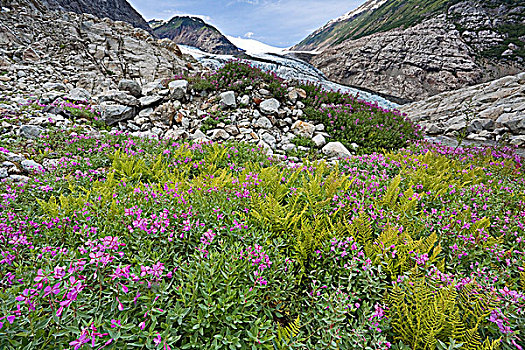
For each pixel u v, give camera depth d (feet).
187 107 34.35
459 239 12.24
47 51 50.01
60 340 7.20
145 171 19.66
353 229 11.77
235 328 7.61
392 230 11.32
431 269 9.77
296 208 14.55
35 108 30.01
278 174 18.39
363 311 8.70
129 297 7.98
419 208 16.11
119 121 31.27
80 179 17.75
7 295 7.85
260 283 9.01
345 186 16.10
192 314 7.98
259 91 36.24
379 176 20.56
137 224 10.39
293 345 7.53
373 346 7.92
